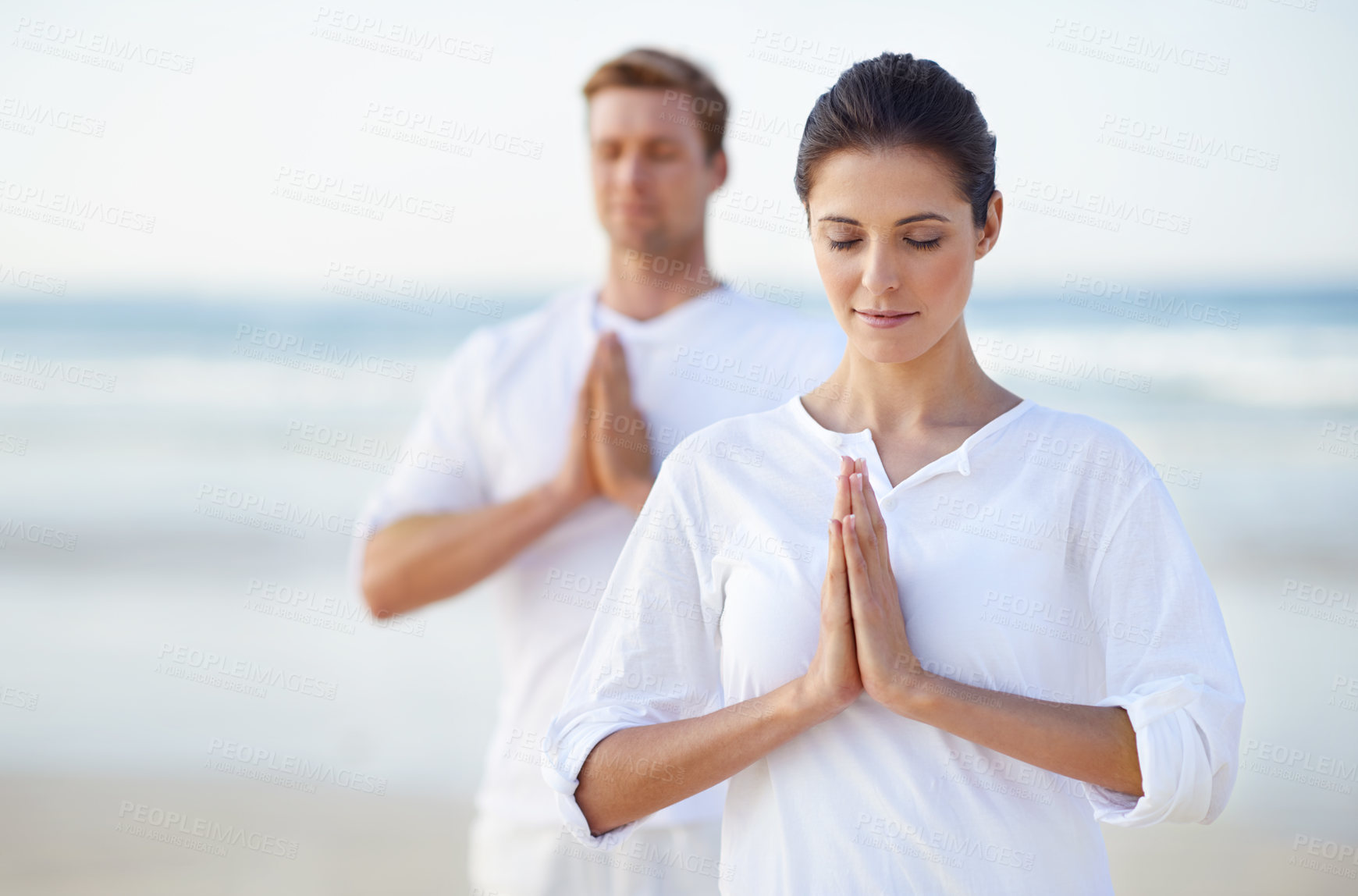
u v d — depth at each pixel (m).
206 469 11.84
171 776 4.88
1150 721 1.29
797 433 1.51
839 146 1.37
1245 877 3.86
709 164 2.59
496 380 2.67
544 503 2.48
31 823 4.38
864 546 1.34
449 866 4.02
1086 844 1.41
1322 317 15.30
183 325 17.23
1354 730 4.97
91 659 6.55
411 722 5.40
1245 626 6.62
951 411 1.48
